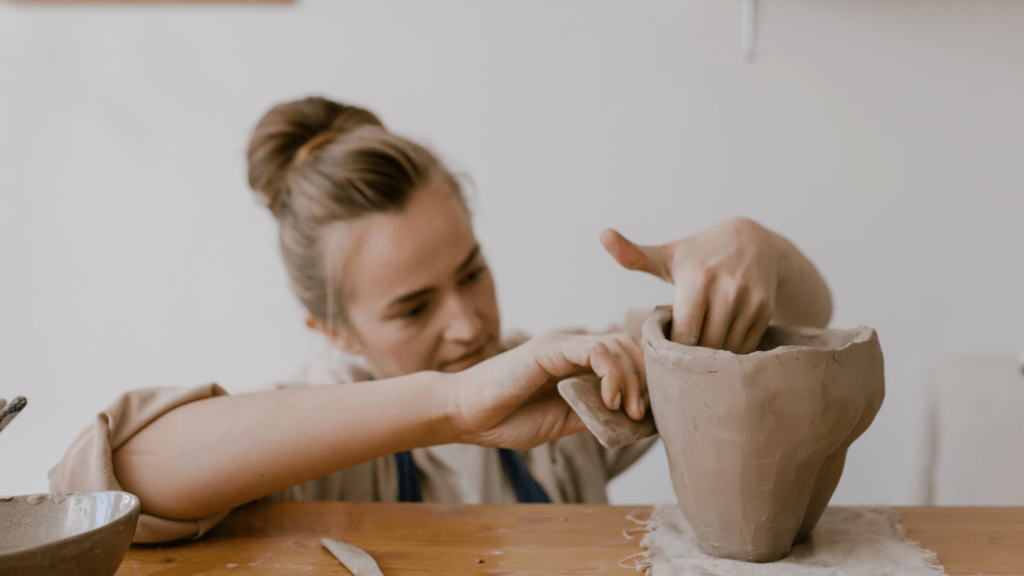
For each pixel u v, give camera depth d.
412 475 0.95
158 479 0.55
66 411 1.76
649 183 1.57
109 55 1.67
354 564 0.49
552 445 1.00
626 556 0.50
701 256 0.55
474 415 0.55
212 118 1.66
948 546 0.51
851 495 1.56
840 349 0.44
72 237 1.72
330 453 0.56
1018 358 1.33
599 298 1.60
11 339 1.75
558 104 1.58
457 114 1.61
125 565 0.51
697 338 0.53
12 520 0.45
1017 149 1.44
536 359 0.52
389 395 0.57
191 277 1.70
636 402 0.50
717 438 0.45
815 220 1.52
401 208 0.91
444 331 0.96
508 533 0.55
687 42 1.52
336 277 0.95
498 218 1.62
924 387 1.43
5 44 1.68
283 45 1.63
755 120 1.52
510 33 1.57
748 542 0.47
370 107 1.63
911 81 1.46
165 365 1.72
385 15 1.61
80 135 1.69
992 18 1.41
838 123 1.49
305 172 0.96
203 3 1.64
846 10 1.46
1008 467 1.18
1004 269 1.47
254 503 0.63
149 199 1.70
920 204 1.48
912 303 1.51
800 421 0.43
